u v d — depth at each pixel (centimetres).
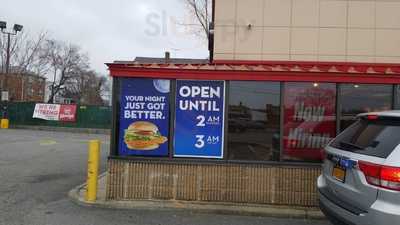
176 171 782
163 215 716
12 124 3481
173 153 790
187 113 793
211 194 779
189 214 727
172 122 791
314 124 785
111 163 784
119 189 784
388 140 450
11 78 4891
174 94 792
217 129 791
